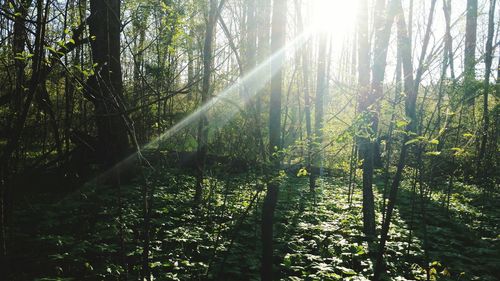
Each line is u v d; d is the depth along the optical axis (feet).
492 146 49.24
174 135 27.12
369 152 26.89
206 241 24.12
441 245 26.78
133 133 13.71
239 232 25.85
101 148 34.50
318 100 42.14
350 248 23.95
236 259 22.16
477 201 43.21
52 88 30.12
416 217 33.83
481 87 20.31
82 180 34.55
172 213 29.71
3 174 13.47
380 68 26.40
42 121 27.53
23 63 13.29
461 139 34.19
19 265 19.11
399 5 22.29
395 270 21.81
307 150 14.94
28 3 12.87
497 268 23.13
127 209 28.37
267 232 13.69
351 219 30.91
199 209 30.09
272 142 13.85
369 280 19.27
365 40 27.04
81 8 16.24
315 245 24.88
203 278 19.75
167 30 16.87
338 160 37.88
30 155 37.35
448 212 35.53
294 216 31.65
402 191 44.29
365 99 26.12
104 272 19.10
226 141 26.71
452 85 19.47
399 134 20.75
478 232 30.99
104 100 13.87
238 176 37.81
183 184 39.19
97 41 28.48
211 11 21.04
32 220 25.32
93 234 23.18
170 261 20.66
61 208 27.94
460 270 22.44
